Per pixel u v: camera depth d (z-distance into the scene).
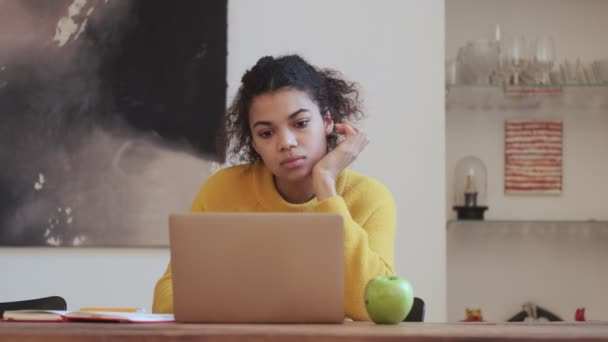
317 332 1.12
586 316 3.37
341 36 3.08
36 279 2.99
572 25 3.41
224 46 3.04
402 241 3.03
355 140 1.79
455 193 3.26
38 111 3.01
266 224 1.31
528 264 3.38
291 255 1.32
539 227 3.38
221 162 3.01
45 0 3.04
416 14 3.09
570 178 3.40
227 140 2.04
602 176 3.39
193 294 1.31
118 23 3.04
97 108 3.02
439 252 3.02
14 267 3.00
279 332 1.12
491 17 3.40
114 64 3.03
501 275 3.38
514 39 3.20
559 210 3.39
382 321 1.38
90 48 3.03
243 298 1.31
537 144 3.39
